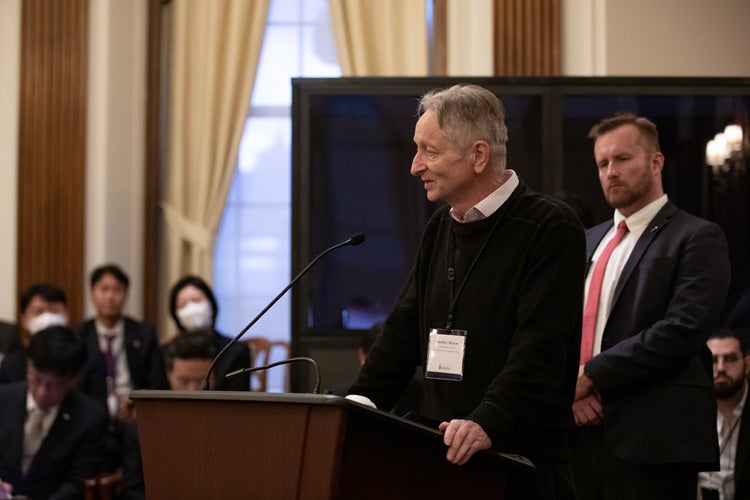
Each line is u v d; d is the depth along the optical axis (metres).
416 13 8.70
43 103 8.84
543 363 2.59
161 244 9.14
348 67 8.77
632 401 3.84
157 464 2.22
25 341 8.38
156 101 9.15
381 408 2.96
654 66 7.72
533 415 2.57
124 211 8.99
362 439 2.24
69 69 8.86
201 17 9.06
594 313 4.06
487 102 2.79
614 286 4.05
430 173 2.79
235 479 2.16
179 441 2.21
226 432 2.18
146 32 9.16
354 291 6.57
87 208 8.88
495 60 8.02
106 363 7.48
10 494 4.85
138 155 9.09
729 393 5.17
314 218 6.59
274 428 2.14
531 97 6.33
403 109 6.48
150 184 9.10
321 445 2.11
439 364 2.78
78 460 5.50
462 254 2.84
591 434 3.93
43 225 8.80
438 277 2.91
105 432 5.63
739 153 6.38
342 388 5.37
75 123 8.84
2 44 9.02
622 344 3.84
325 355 6.35
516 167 6.37
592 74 7.83
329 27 9.11
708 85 6.30
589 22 7.87
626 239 4.10
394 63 8.71
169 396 2.20
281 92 9.14
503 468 2.52
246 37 9.03
